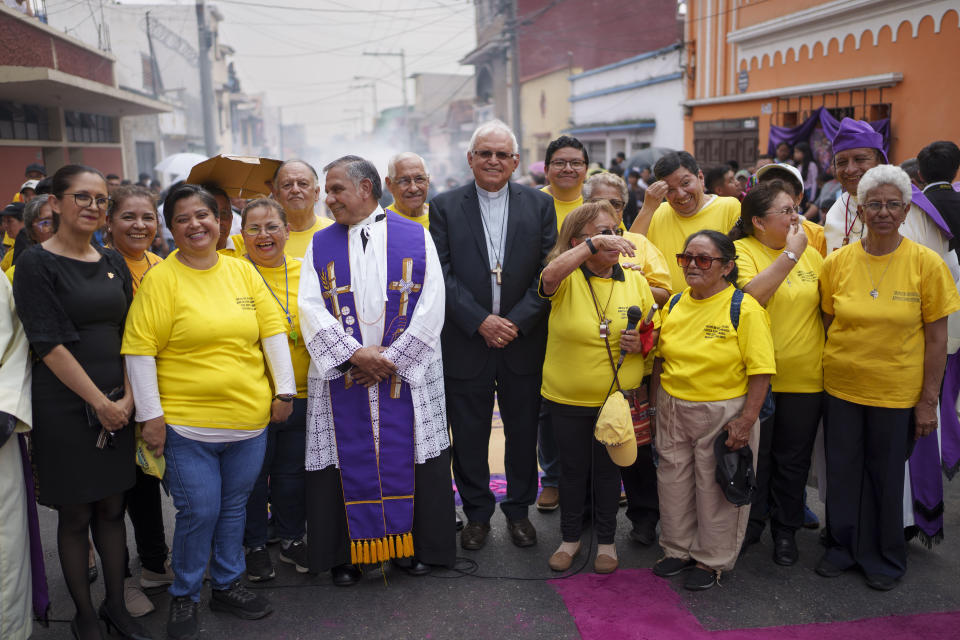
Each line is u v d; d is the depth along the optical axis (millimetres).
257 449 3184
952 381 3662
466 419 3752
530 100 27484
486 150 3596
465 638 3027
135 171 20734
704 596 3293
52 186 2756
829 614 3137
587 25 26125
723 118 13852
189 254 3006
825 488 3797
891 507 3330
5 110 12266
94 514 3012
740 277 3463
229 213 3904
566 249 3469
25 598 2814
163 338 2928
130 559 3816
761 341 3191
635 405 3479
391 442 3359
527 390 3740
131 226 3285
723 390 3264
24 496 2836
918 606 3188
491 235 3736
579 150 4117
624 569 3576
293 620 3203
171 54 27734
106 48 15516
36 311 2678
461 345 3705
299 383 3551
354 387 3346
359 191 3336
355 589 3457
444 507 3512
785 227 3428
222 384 2979
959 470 3680
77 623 2969
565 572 3551
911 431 3375
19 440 2840
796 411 3508
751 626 3053
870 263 3314
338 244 3385
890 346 3250
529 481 3838
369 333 3320
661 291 3762
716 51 14023
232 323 3008
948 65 8734
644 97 18094
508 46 28750
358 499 3359
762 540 3867
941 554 3650
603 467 3492
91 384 2770
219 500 3084
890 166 3176
